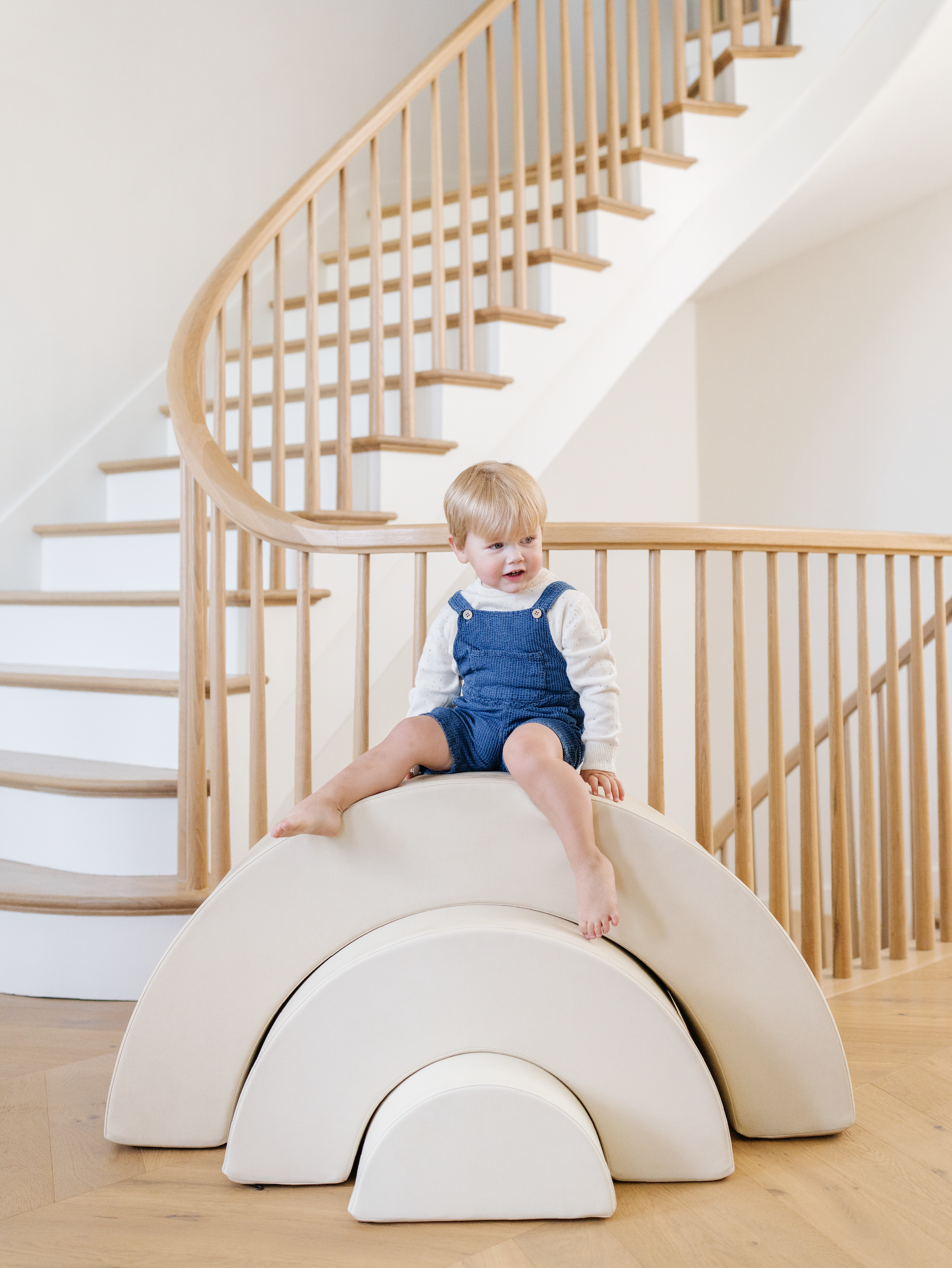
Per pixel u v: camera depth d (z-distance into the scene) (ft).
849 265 13.92
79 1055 6.44
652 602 6.55
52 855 8.07
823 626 14.15
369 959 4.94
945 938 8.77
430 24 16.35
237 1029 5.38
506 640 5.49
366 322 13.20
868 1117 5.70
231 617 9.00
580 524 6.34
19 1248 4.51
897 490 13.57
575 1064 4.98
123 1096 5.35
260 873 5.29
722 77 12.25
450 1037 4.97
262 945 5.33
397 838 5.24
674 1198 4.92
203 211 13.75
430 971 4.93
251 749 7.04
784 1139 5.49
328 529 6.50
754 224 12.01
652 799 6.55
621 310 11.79
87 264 12.54
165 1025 5.36
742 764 6.95
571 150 11.20
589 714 5.43
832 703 7.70
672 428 15.43
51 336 12.25
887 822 9.42
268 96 14.35
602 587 6.47
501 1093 4.69
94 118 12.46
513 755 5.17
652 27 11.82
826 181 11.82
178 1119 5.41
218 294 8.96
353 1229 4.69
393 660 10.03
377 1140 4.74
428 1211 4.73
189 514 7.52
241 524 6.93
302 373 12.58
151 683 8.38
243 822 8.55
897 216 13.39
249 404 9.59
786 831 7.30
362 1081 5.01
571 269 11.23
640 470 15.20
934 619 8.62
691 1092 5.01
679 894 5.29
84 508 12.72
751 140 12.01
